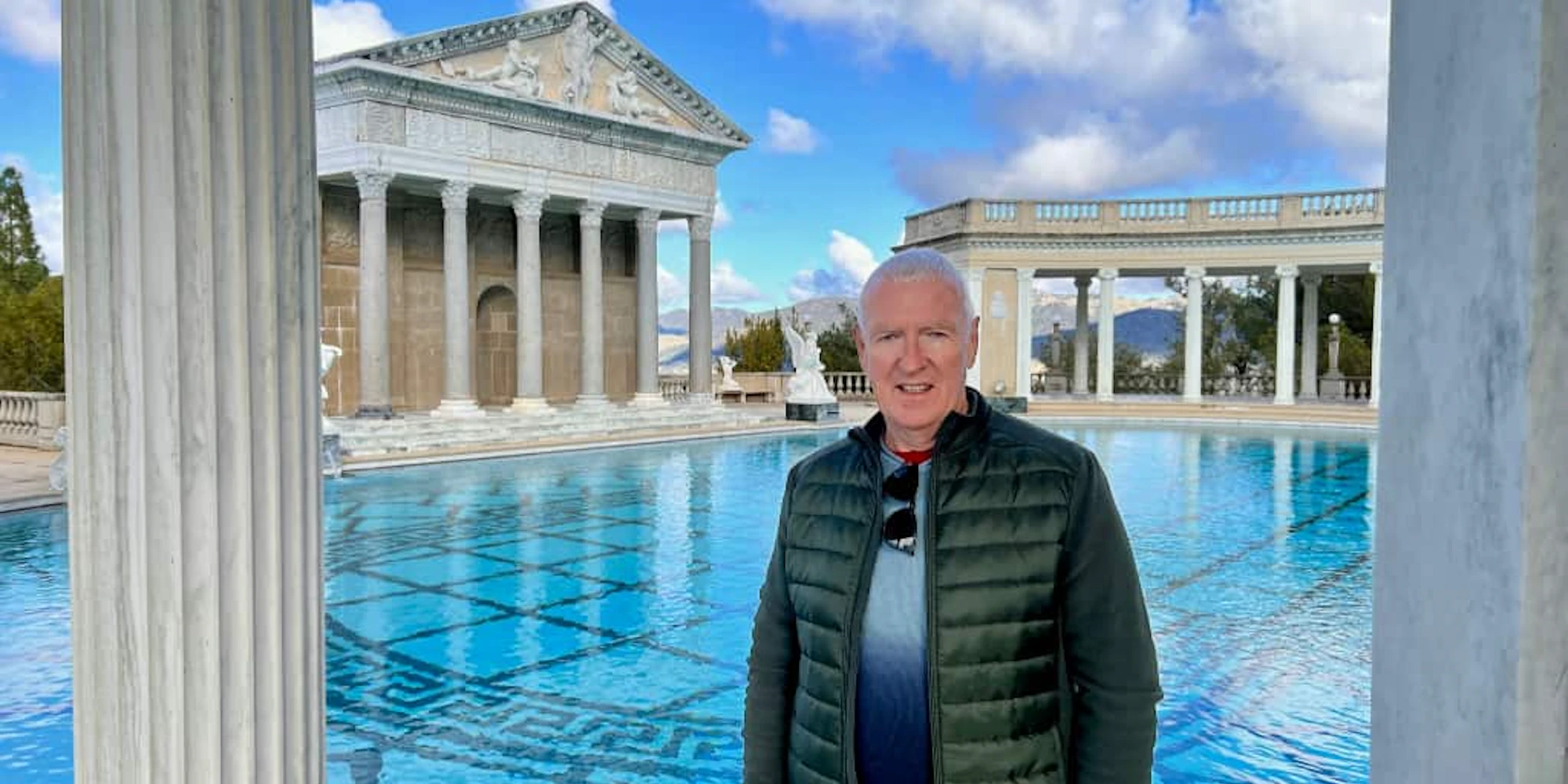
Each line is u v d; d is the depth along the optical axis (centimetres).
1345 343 3741
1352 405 3070
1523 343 113
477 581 877
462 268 2131
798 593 217
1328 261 2933
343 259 2234
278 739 199
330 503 1341
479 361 2584
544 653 665
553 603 801
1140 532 1130
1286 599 816
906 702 199
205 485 186
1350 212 2902
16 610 770
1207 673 623
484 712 555
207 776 189
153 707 187
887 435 217
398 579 884
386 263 2119
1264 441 2264
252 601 194
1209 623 741
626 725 536
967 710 193
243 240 190
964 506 200
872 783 200
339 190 2219
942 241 3359
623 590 848
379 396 2003
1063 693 205
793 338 2805
